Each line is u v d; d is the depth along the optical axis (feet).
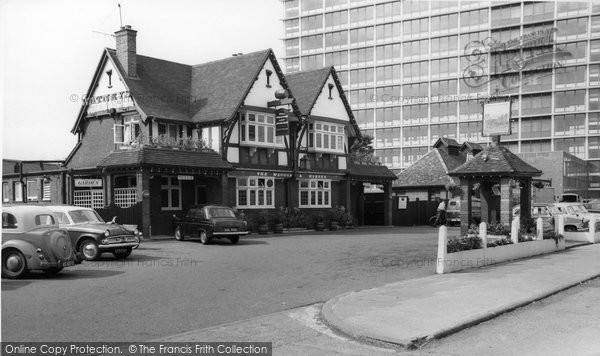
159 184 91.40
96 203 92.07
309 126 115.34
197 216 76.07
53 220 45.52
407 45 244.42
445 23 236.43
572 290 40.14
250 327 28.66
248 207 101.45
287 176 108.58
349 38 256.32
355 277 45.70
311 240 81.87
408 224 137.80
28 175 102.58
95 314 31.01
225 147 97.14
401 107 247.29
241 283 42.16
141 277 44.60
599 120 219.00
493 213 76.59
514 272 47.80
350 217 119.14
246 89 100.37
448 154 160.76
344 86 258.16
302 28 265.95
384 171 133.18
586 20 217.97
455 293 36.70
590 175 222.07
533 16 223.30
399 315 29.99
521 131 233.55
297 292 38.70
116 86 98.73
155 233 90.12
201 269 49.62
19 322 29.01
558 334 27.17
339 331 27.94
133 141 90.89
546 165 187.42
